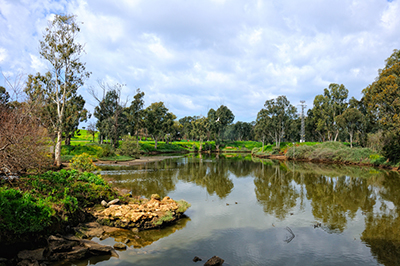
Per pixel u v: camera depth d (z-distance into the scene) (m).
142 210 11.32
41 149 11.53
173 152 80.31
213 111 97.62
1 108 9.23
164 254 8.24
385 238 10.41
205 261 7.85
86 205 11.85
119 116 51.41
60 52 27.00
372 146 50.81
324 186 22.72
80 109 47.25
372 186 22.91
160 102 77.88
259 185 22.88
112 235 9.63
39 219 7.89
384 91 38.31
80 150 38.69
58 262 7.25
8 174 10.08
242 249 8.95
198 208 14.44
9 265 6.48
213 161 48.28
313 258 8.43
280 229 11.28
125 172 27.09
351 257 8.58
